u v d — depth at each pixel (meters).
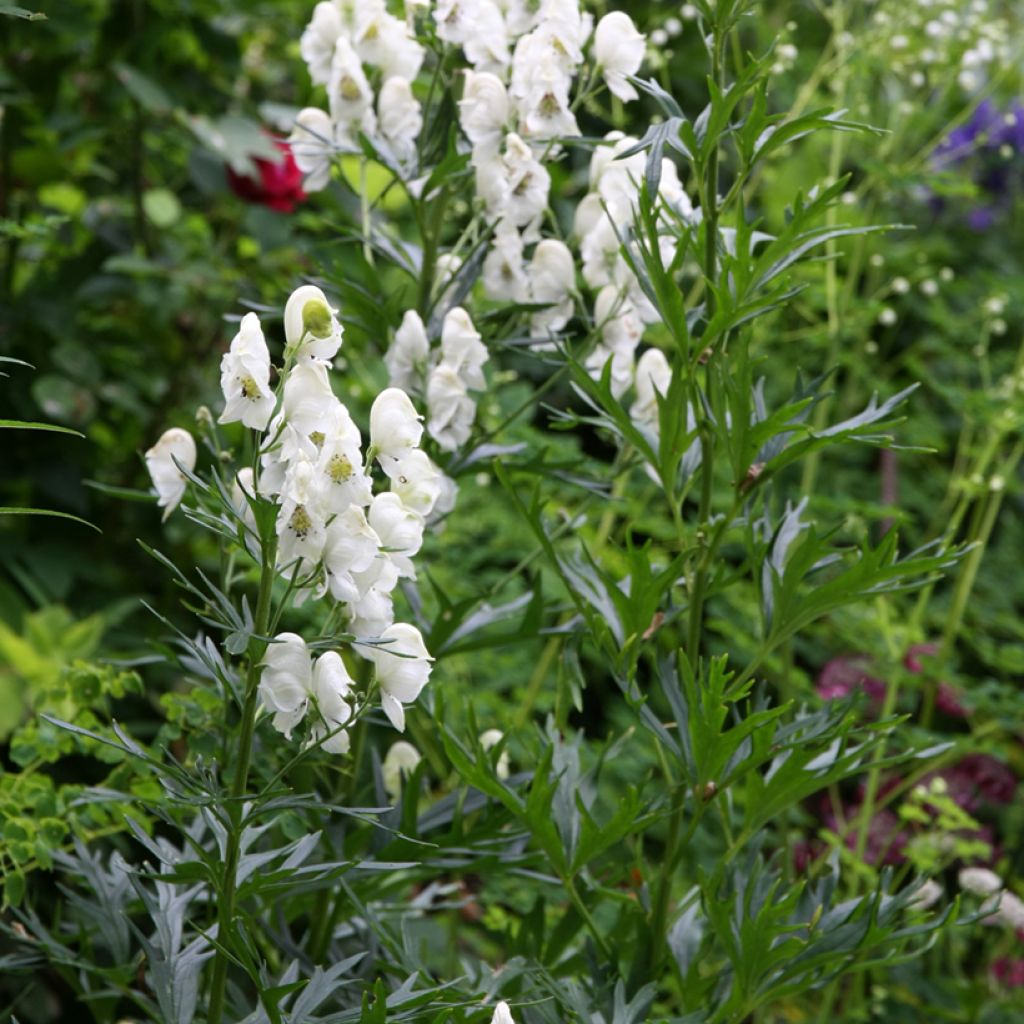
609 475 2.46
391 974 2.15
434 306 2.40
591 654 3.71
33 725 2.42
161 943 1.90
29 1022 2.79
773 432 2.01
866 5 5.13
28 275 3.85
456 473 2.43
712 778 2.05
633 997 2.06
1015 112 5.15
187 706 2.28
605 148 2.42
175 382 3.74
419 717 2.95
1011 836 3.94
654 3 4.71
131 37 3.73
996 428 3.72
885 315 3.94
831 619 3.71
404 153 2.49
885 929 2.03
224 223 4.17
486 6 2.28
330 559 1.64
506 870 2.28
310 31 2.48
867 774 3.86
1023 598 4.52
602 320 2.39
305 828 2.21
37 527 3.50
